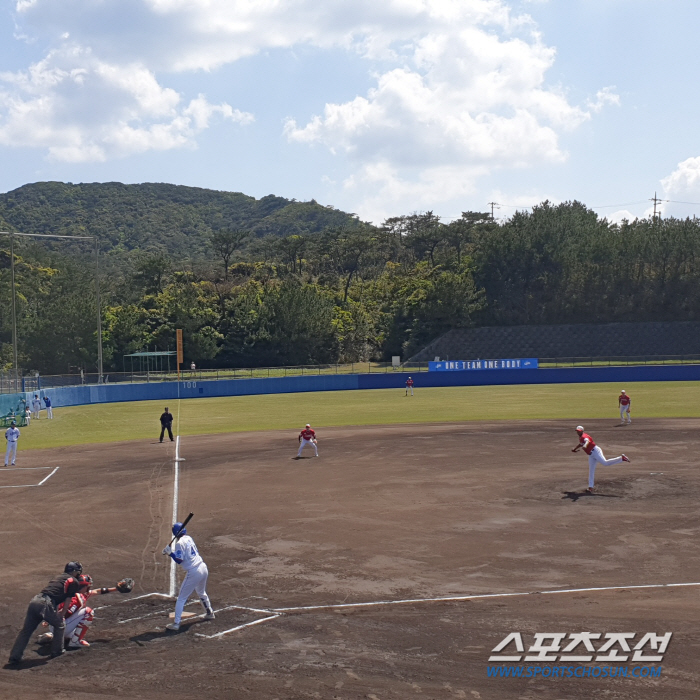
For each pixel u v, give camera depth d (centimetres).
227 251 15125
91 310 9662
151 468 2605
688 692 787
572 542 1473
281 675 863
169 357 10050
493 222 15788
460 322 10781
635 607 1071
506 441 2986
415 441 3080
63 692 850
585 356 10288
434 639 966
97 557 1486
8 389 4994
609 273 10700
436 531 1595
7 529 1747
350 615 1084
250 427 3984
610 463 1917
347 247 15400
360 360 11400
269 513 1828
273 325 10806
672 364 8569
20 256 15275
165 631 1053
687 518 1642
